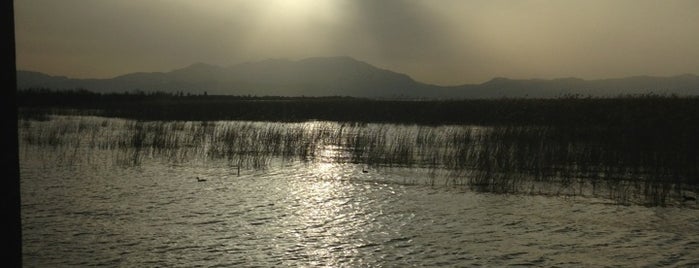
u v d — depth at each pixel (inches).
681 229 489.7
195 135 1254.3
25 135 1235.9
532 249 430.0
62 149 1047.0
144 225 497.4
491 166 804.0
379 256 411.2
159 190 673.0
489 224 510.0
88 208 562.9
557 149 880.3
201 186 704.4
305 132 1323.8
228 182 737.0
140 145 1100.5
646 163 784.9
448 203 605.0
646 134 895.7
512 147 928.3
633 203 598.9
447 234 476.1
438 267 385.4
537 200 619.2
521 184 704.4
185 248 426.3
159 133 1258.0
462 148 926.4
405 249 429.4
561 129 1059.9
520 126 1152.2
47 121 1683.1
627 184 689.6
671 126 912.9
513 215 546.0
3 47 147.9
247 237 462.0
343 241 452.8
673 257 408.5
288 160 946.7
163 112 2137.1
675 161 753.0
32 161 893.2
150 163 905.5
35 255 402.6
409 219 530.0
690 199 610.9
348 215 548.1
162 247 428.1
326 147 1099.9
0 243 150.7
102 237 454.9
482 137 1101.1
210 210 562.9
